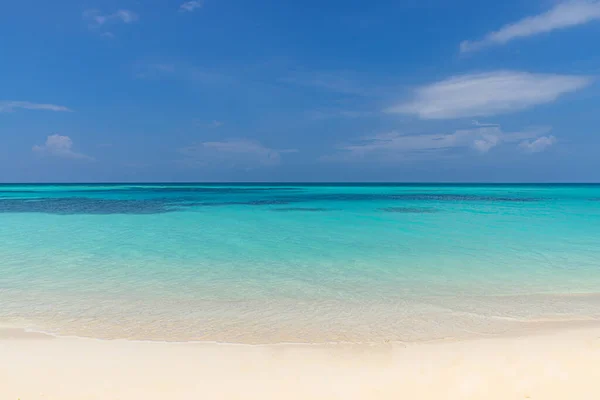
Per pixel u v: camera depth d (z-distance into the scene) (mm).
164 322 6977
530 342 6121
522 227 19703
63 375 5000
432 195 62031
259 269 10867
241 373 5105
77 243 15047
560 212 28375
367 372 5148
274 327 6777
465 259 12172
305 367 5289
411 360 5504
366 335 6434
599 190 88188
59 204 37656
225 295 8547
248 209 32125
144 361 5438
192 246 14422
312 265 11352
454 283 9500
